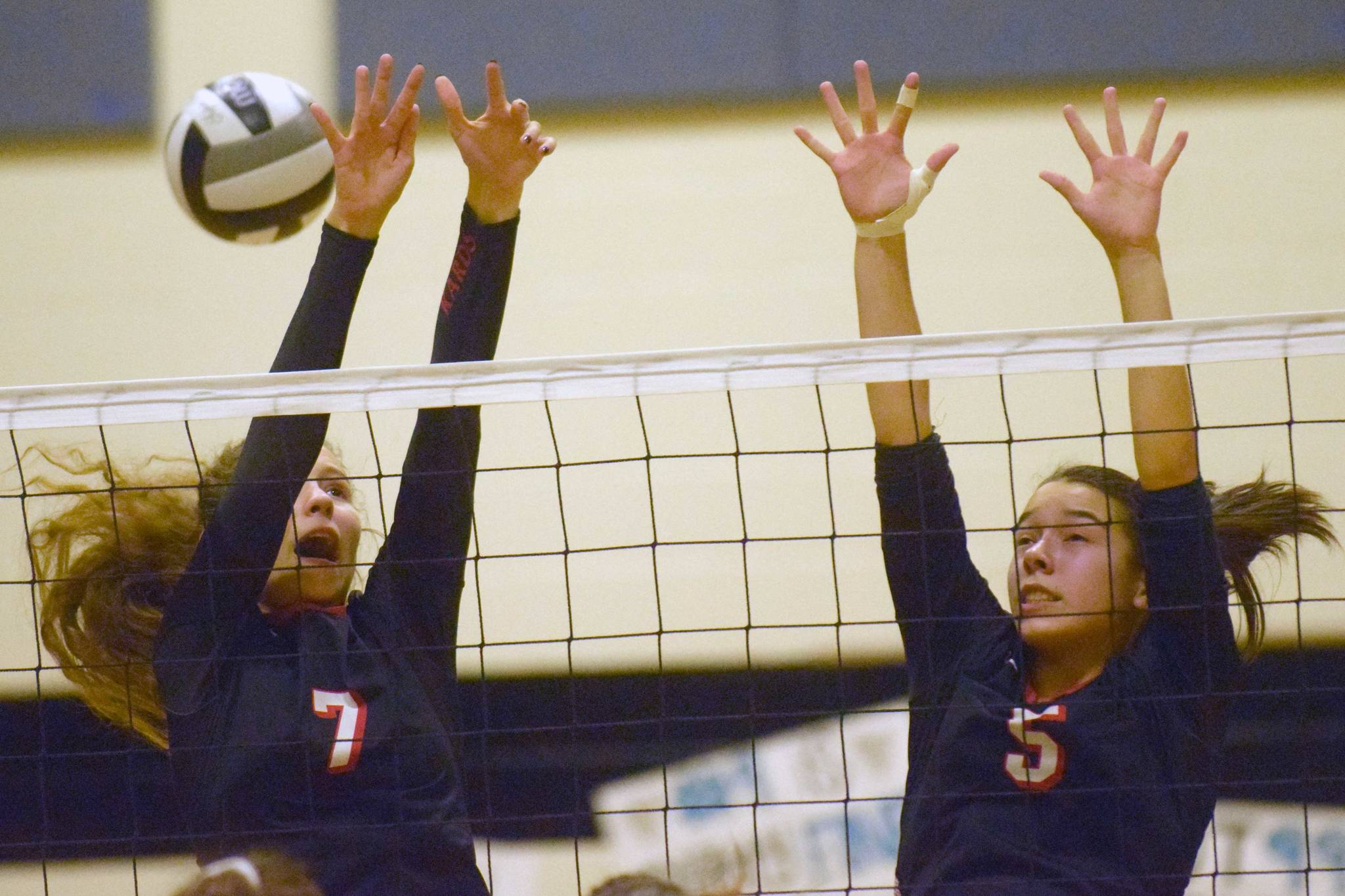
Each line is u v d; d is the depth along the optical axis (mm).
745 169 17828
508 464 16703
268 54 18000
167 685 7230
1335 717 14906
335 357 7520
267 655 7516
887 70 17844
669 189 17828
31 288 17578
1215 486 8562
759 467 16594
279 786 7207
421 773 7363
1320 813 14641
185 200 8867
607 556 16484
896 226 7934
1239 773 14867
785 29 17969
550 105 18016
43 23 17969
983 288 17297
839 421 16625
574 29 18078
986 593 7762
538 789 15805
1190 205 17297
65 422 7496
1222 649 7426
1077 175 17469
